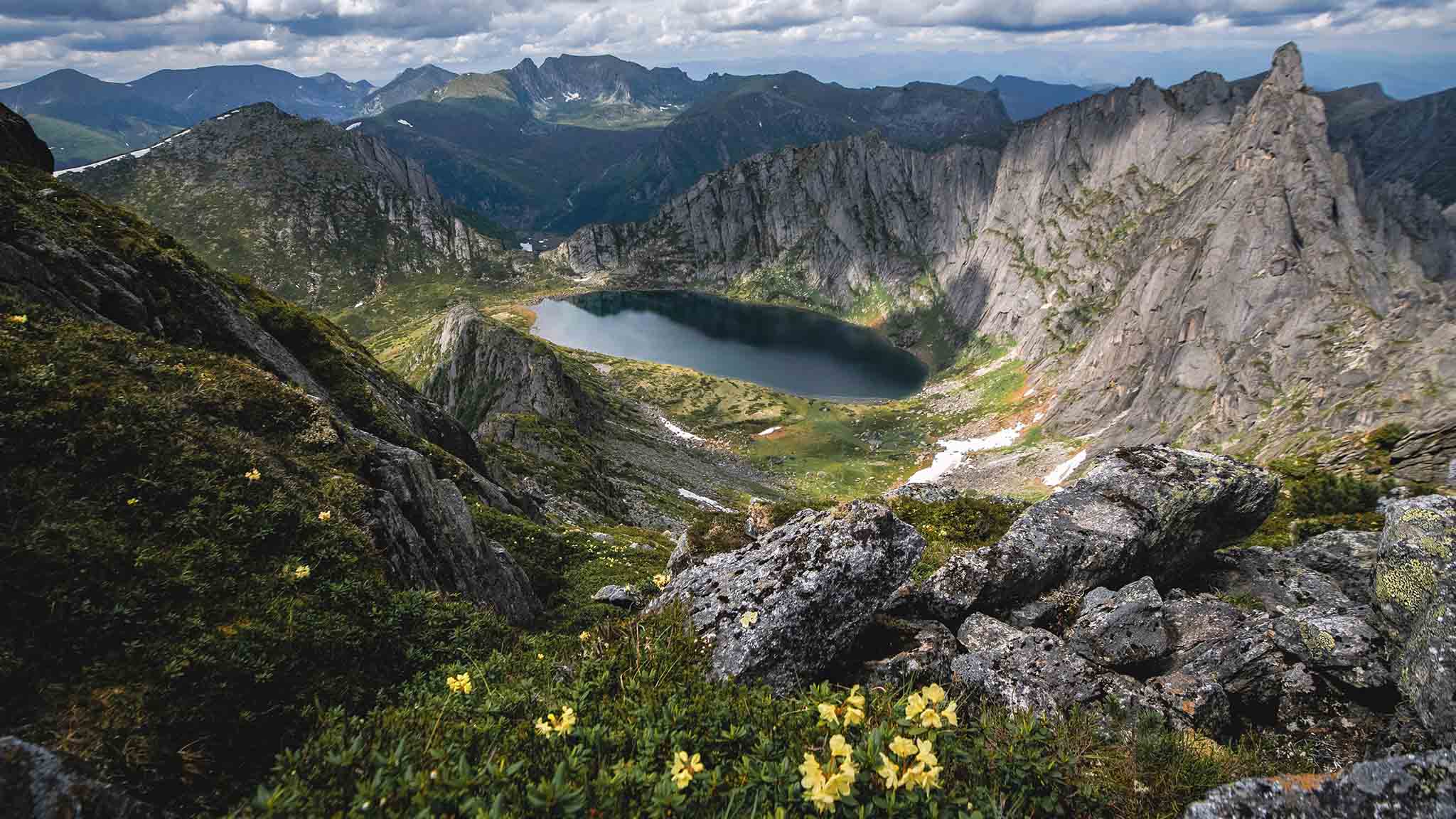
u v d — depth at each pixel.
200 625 9.56
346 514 15.01
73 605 8.90
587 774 5.37
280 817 4.93
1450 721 7.73
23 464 11.04
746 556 12.26
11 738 5.01
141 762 7.40
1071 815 5.55
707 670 9.36
